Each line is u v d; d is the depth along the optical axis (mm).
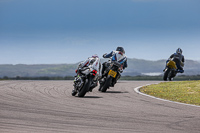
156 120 25781
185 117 27219
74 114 27797
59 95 42281
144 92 48438
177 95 43625
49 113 27969
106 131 21719
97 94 45219
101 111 29750
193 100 39125
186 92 45312
